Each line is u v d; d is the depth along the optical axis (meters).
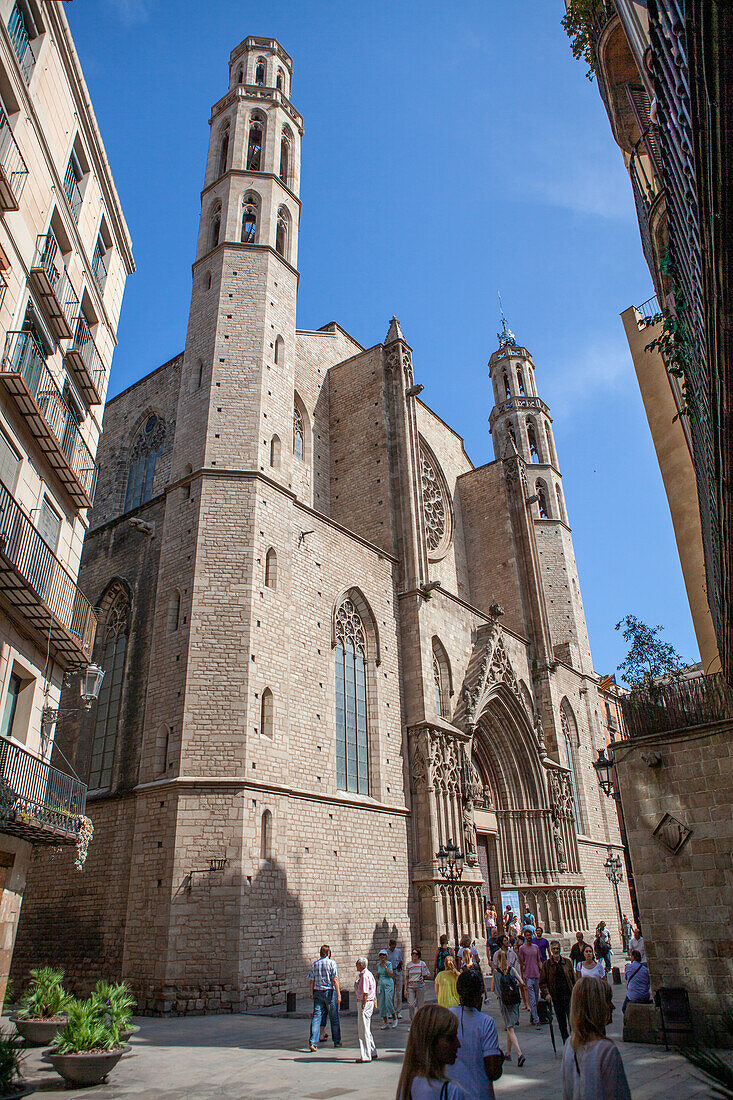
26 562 17.64
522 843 38.78
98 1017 12.81
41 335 20.12
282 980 21.72
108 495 37.78
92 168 24.27
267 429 29.64
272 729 24.45
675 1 5.30
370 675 31.88
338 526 32.25
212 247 35.38
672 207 8.59
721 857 15.70
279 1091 11.23
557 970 15.27
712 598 17.14
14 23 19.33
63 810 18.56
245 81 39.41
